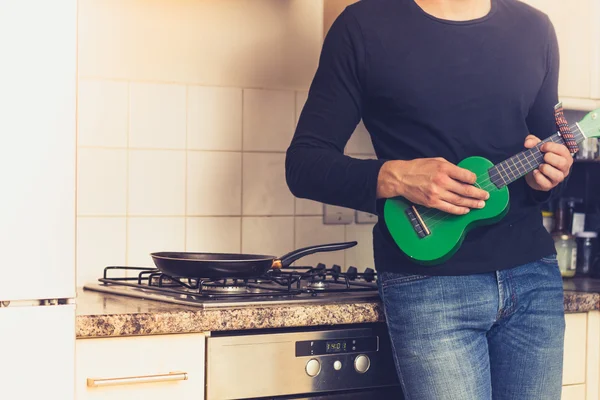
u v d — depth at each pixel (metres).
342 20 1.64
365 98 1.62
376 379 1.70
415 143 1.57
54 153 1.30
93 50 2.08
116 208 2.10
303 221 2.29
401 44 1.57
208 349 1.55
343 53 1.61
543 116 1.69
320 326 1.66
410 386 1.55
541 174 1.55
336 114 1.62
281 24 2.26
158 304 1.64
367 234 2.36
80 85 2.07
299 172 1.61
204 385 1.55
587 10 2.28
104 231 2.09
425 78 1.55
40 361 1.30
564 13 2.25
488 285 1.54
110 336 1.48
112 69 2.10
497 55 1.59
